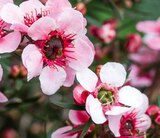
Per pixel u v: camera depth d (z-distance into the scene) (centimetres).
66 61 15
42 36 15
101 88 16
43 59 15
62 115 22
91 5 23
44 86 15
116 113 15
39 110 22
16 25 15
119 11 23
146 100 17
